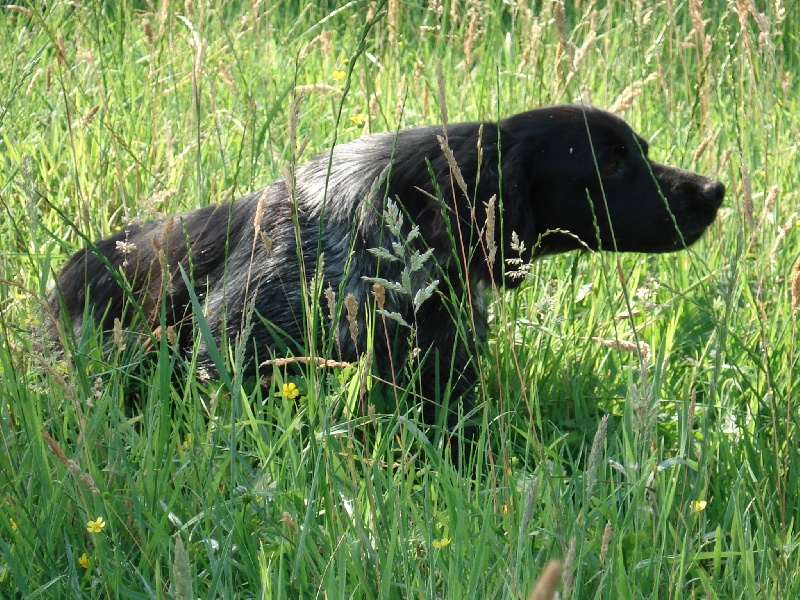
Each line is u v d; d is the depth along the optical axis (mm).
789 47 15781
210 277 8102
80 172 10367
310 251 7875
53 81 12617
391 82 13039
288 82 13445
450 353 8039
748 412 7379
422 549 5754
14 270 8016
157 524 5484
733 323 8641
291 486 6027
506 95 12500
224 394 6875
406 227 7805
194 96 9516
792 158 11344
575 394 7840
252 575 5352
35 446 5789
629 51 12633
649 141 11461
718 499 6379
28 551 5469
